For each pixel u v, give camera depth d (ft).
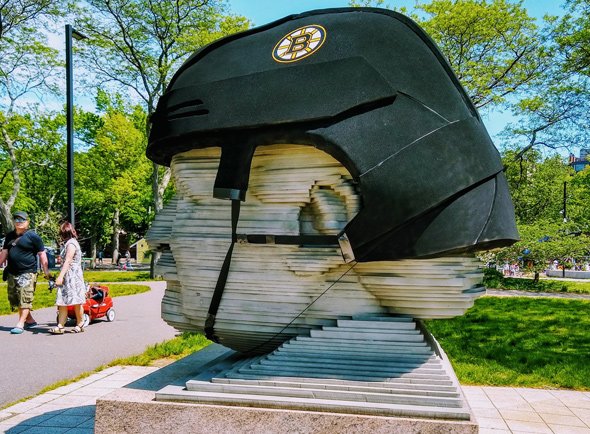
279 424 9.86
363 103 10.08
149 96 72.49
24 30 71.46
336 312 11.04
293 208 10.98
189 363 14.65
